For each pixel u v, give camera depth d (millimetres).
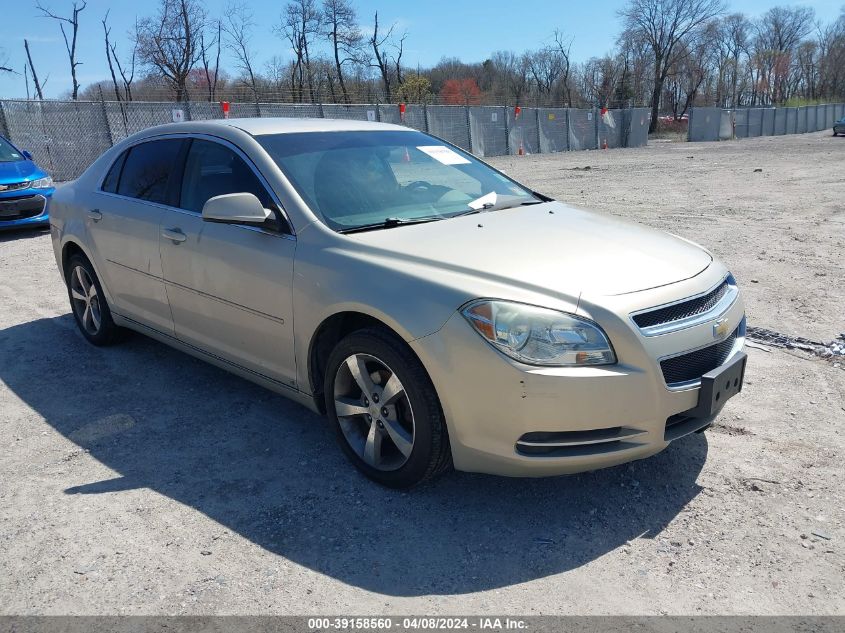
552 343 2750
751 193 14047
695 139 50406
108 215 4707
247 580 2691
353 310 3146
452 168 4340
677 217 10875
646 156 29953
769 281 6863
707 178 17719
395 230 3432
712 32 80062
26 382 4676
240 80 44688
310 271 3344
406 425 3188
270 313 3584
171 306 4293
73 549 2889
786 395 4281
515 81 75062
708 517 3059
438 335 2875
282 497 3268
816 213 11117
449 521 3068
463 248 3195
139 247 4410
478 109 30797
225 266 3781
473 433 2889
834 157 24734
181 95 38188
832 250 8195
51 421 4094
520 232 3445
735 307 3305
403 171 4086
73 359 5082
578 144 38031
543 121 35062
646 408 2826
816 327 5492
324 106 24531
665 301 2939
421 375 2977
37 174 10406
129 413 4188
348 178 3803
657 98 71500
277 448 3740
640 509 3137
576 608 2523
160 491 3330
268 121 4262
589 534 2965
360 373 3250
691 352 2943
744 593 2586
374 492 3299
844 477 3348
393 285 3051
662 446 2947
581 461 2859
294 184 3621
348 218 3537
